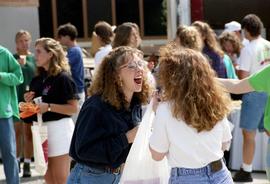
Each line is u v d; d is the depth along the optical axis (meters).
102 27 7.84
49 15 16.58
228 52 9.05
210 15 15.18
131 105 4.13
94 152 3.92
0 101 6.55
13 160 6.71
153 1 16.83
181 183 3.64
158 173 4.01
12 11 12.56
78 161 4.07
